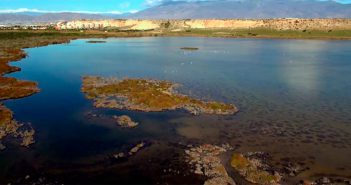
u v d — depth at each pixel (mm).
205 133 38125
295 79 67500
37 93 55719
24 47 123375
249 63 88812
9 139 36344
